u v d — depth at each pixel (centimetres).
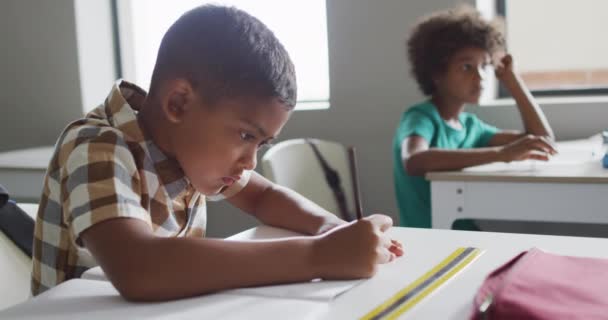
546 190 143
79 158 71
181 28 74
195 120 73
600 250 73
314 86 252
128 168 73
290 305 58
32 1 271
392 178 232
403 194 188
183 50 73
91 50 270
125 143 76
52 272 83
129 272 61
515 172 149
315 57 250
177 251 62
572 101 214
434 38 195
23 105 278
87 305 59
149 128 80
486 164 165
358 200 94
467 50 189
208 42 71
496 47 193
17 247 117
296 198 96
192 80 72
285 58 73
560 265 61
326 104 246
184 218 88
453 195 152
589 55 228
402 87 226
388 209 234
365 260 65
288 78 72
